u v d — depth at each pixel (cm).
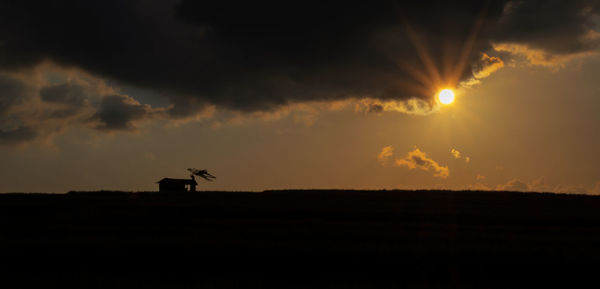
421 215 4934
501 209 5478
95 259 2877
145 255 2928
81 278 2517
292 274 2673
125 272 2680
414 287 2456
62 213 4891
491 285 2552
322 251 2905
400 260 2811
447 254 2855
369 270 2728
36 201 5712
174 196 6631
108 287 2359
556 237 3381
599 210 5512
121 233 3522
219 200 6116
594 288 2555
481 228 3975
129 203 5622
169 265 2803
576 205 6016
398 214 4962
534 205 5966
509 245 3042
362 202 6072
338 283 2523
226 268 2767
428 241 3200
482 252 2875
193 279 2559
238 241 3117
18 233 3562
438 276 2670
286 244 3023
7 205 5388
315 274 2672
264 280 2559
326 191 7656
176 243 3072
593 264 2733
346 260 2831
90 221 4297
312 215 4859
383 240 3259
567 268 2719
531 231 3844
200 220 4350
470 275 2680
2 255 2895
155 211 5019
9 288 2319
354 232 3541
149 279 2536
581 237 3397
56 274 2584
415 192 7538
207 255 2922
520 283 2588
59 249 2994
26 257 2883
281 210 5134
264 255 2900
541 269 2720
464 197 6825
